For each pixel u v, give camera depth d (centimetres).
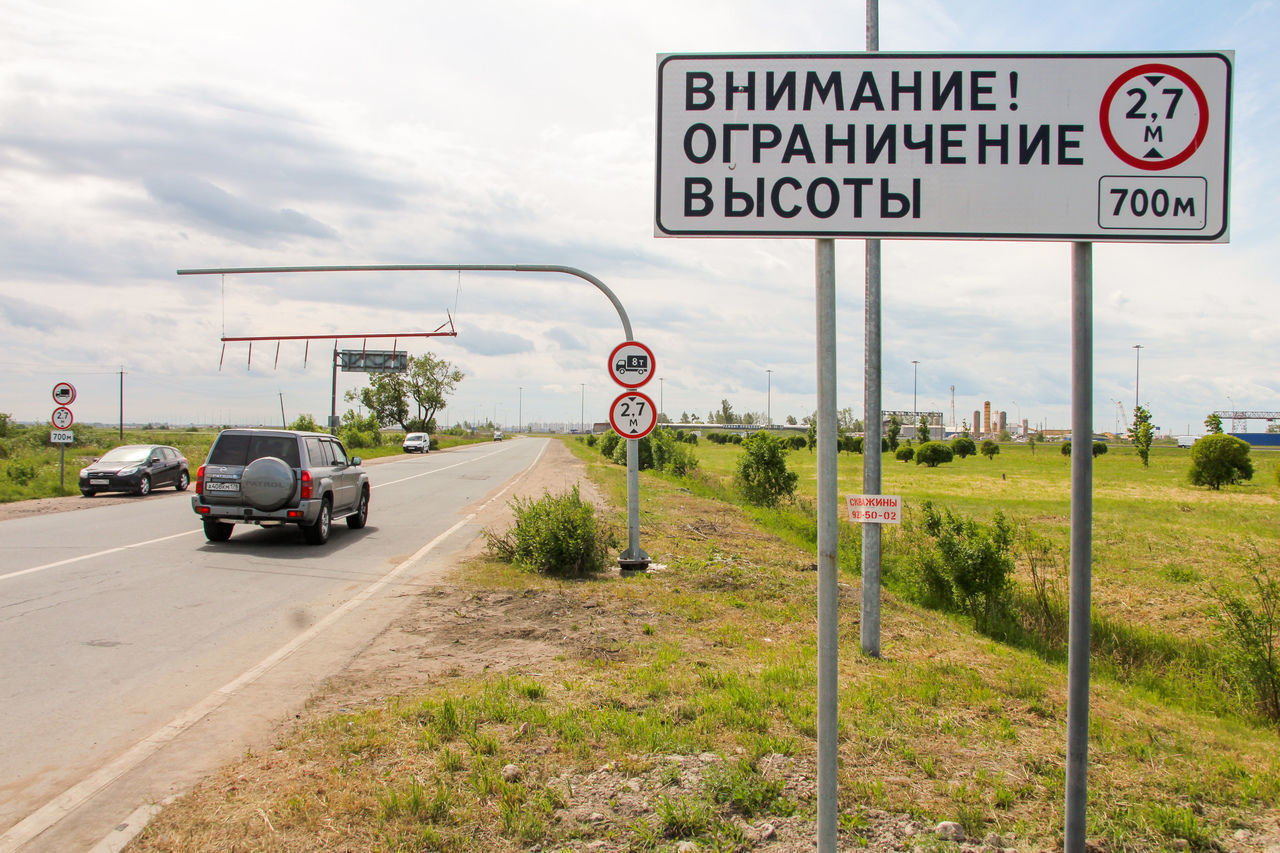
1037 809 375
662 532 1474
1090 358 262
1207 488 3781
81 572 1019
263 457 1270
